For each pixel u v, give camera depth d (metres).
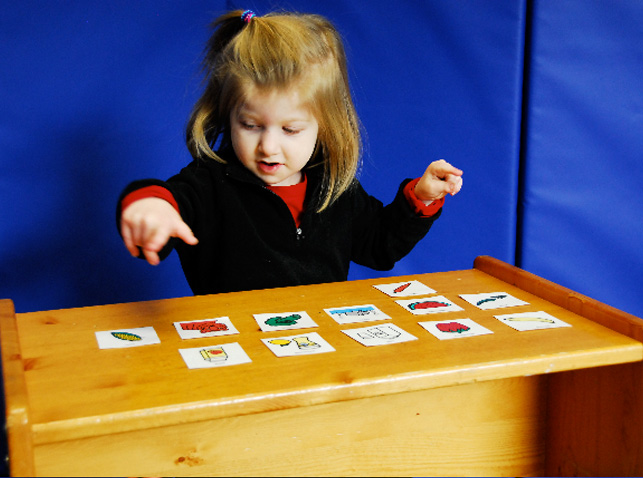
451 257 1.77
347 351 0.77
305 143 1.05
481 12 1.63
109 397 0.65
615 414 0.85
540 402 0.95
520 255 1.75
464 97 1.68
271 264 1.13
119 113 1.54
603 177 1.73
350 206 1.22
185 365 0.73
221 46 1.14
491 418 0.92
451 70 1.67
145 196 0.81
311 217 1.16
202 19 1.58
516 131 1.69
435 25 1.64
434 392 0.86
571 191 1.73
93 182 1.55
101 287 1.60
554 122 1.69
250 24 1.07
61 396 0.66
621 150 1.72
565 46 1.65
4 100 1.44
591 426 0.89
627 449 0.84
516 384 0.92
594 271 1.77
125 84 1.53
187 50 1.58
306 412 0.79
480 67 1.66
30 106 1.46
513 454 0.94
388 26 1.64
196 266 1.15
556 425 0.94
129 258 1.62
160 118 1.59
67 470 0.70
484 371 0.74
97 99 1.51
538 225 1.73
